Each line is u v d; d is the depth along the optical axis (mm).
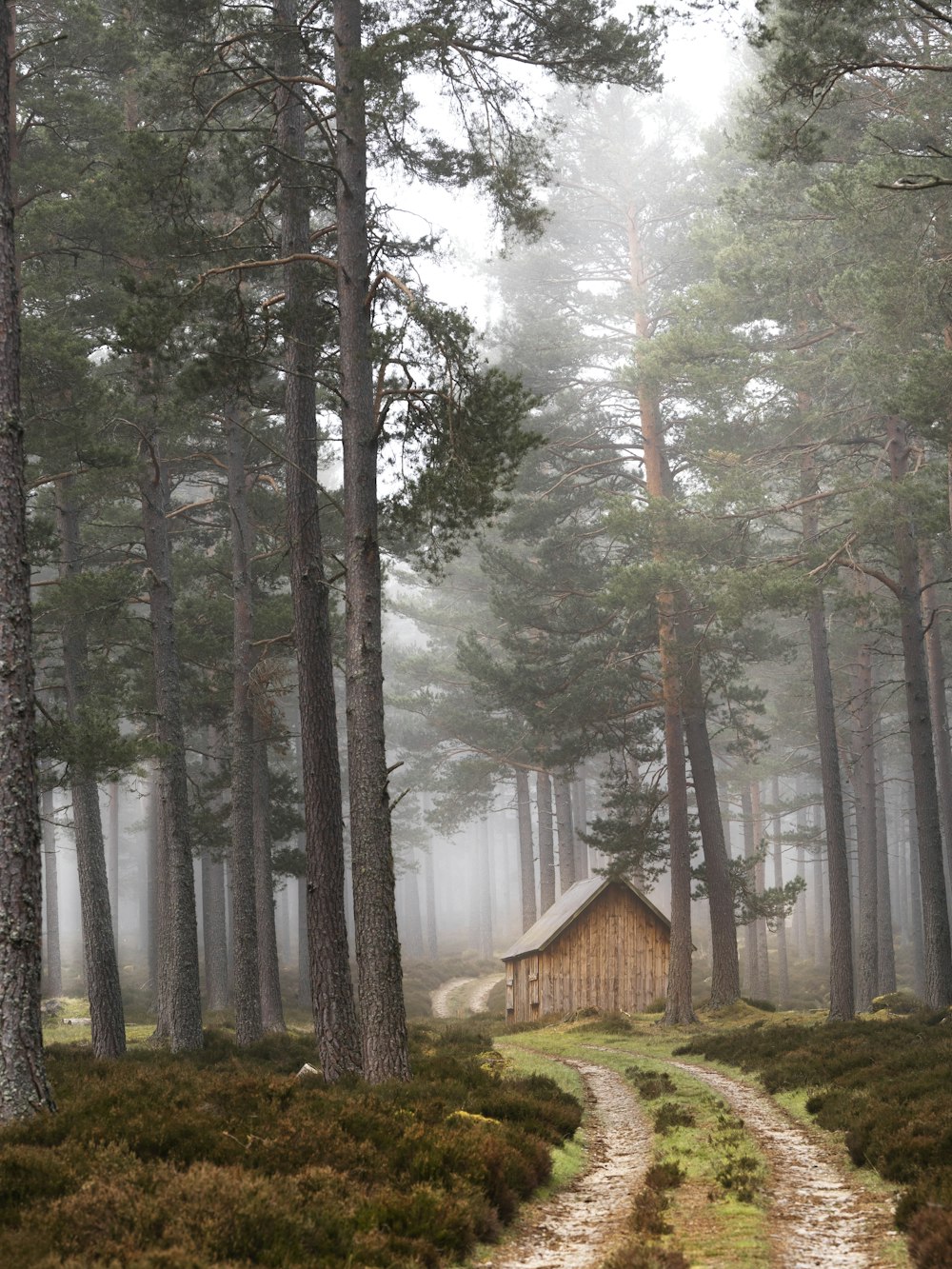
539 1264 8828
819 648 30078
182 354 16703
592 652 35375
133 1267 6980
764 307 26781
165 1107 11445
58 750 19812
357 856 15742
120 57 21094
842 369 24500
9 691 11820
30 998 11414
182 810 23484
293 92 17141
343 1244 8180
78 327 22625
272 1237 7922
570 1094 18609
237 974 24562
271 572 30359
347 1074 15711
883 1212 10344
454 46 17250
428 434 16609
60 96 20719
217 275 18344
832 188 19906
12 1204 8367
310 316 18188
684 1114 16391
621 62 17094
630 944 40188
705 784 34688
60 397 20188
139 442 24125
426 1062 17234
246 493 27328
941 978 25344
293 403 18609
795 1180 12055
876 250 20797
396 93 16469
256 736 29219
